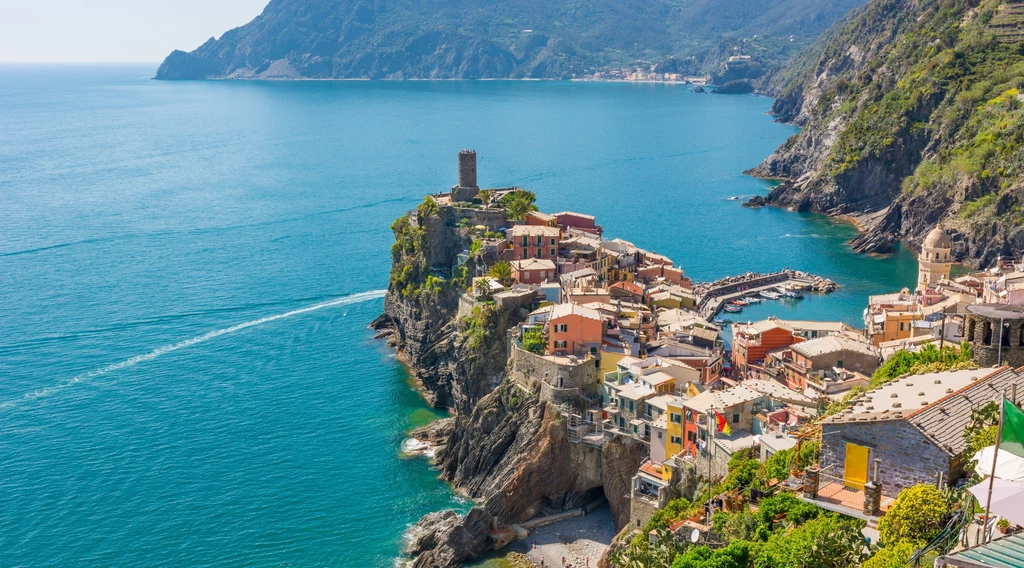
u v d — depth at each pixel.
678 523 111.12
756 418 135.88
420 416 193.62
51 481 163.25
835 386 158.12
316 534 150.25
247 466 170.38
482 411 171.00
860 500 78.56
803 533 76.94
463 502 161.38
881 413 80.75
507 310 192.38
